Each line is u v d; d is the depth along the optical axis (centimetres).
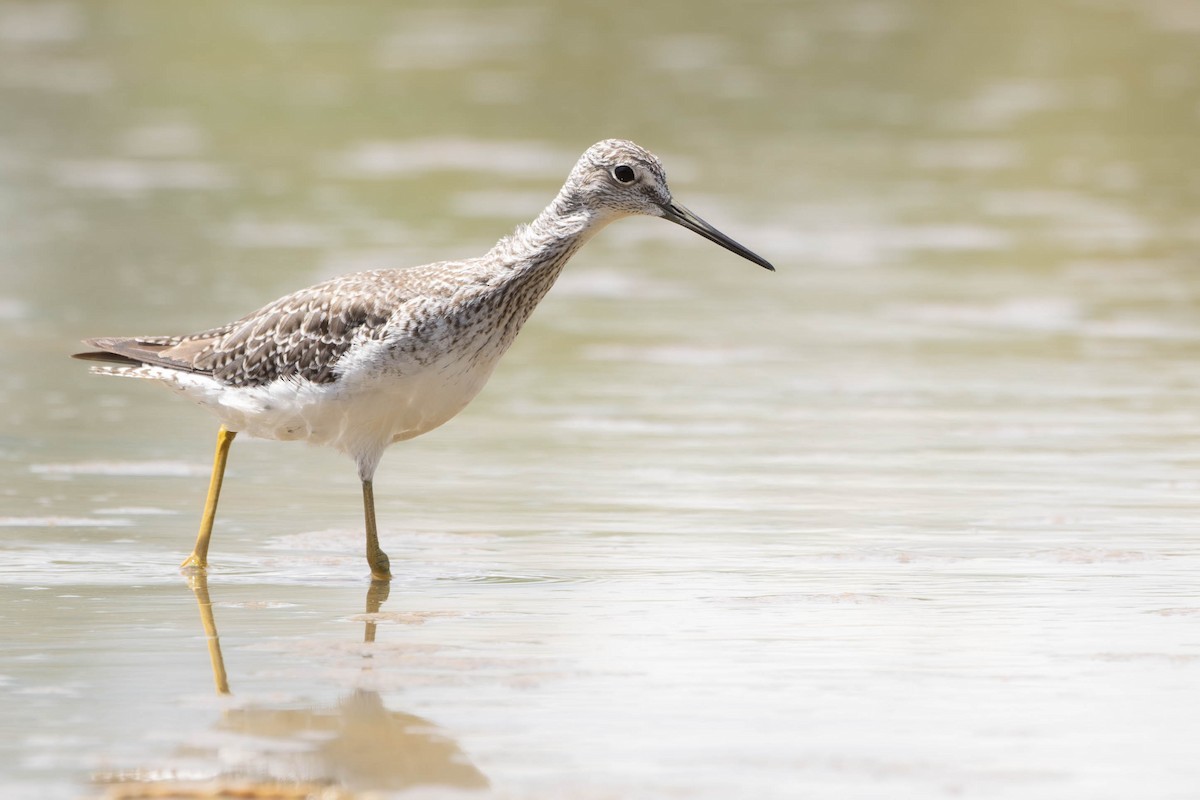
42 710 864
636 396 1752
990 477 1432
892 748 806
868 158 3197
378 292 1174
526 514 1323
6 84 3800
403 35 4531
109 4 4938
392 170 3023
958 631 1003
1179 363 1894
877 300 2234
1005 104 3747
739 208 2781
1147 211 2778
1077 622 1021
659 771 779
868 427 1622
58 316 2041
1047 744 811
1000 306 2192
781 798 748
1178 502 1345
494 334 1206
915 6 5003
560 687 900
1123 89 3906
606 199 1258
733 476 1439
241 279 2216
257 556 1206
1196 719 845
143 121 3469
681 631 1007
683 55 4272
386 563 1146
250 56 4191
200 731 831
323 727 838
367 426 1188
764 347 1984
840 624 1020
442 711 860
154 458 1500
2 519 1293
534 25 4731
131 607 1069
